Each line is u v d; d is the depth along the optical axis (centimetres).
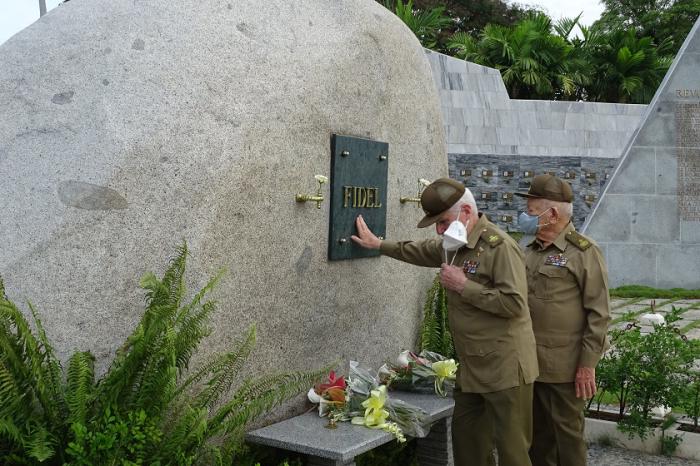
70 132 278
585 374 351
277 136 326
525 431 319
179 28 304
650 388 447
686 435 443
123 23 299
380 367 412
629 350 475
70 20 304
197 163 289
